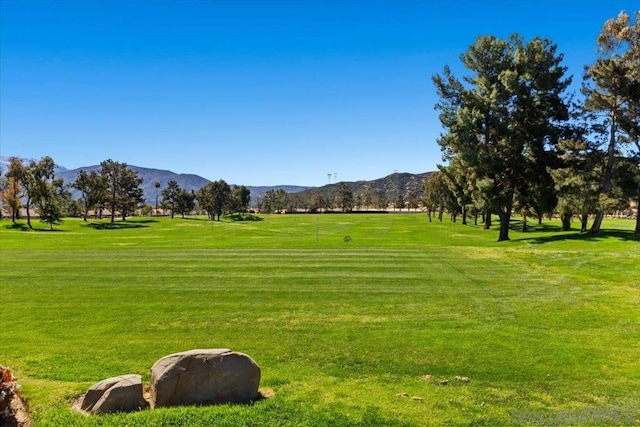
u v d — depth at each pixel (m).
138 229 79.69
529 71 39.22
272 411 8.14
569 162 40.56
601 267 24.00
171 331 14.37
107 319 15.71
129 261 27.70
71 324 15.16
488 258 27.91
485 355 11.91
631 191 39.41
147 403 8.73
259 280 21.78
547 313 15.97
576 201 42.72
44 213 81.94
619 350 12.19
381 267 24.98
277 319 15.59
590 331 13.94
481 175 44.75
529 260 26.88
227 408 8.18
